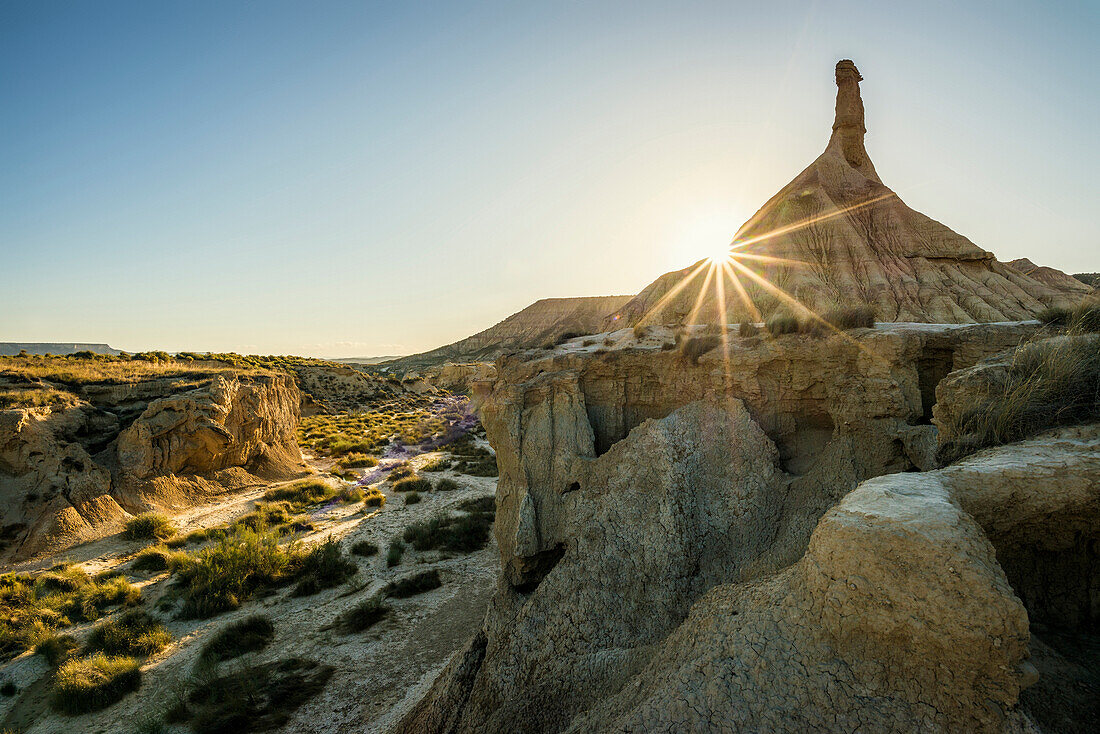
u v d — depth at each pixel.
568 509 10.14
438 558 20.36
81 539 21.08
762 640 4.91
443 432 51.81
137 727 11.07
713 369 10.35
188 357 57.41
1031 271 55.25
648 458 9.49
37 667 13.23
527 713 7.93
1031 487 4.63
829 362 9.18
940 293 46.56
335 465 37.66
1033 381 5.71
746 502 8.84
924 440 7.52
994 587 3.80
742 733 4.48
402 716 11.13
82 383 28.66
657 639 8.02
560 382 11.47
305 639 14.48
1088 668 4.74
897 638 4.20
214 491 28.19
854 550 4.40
